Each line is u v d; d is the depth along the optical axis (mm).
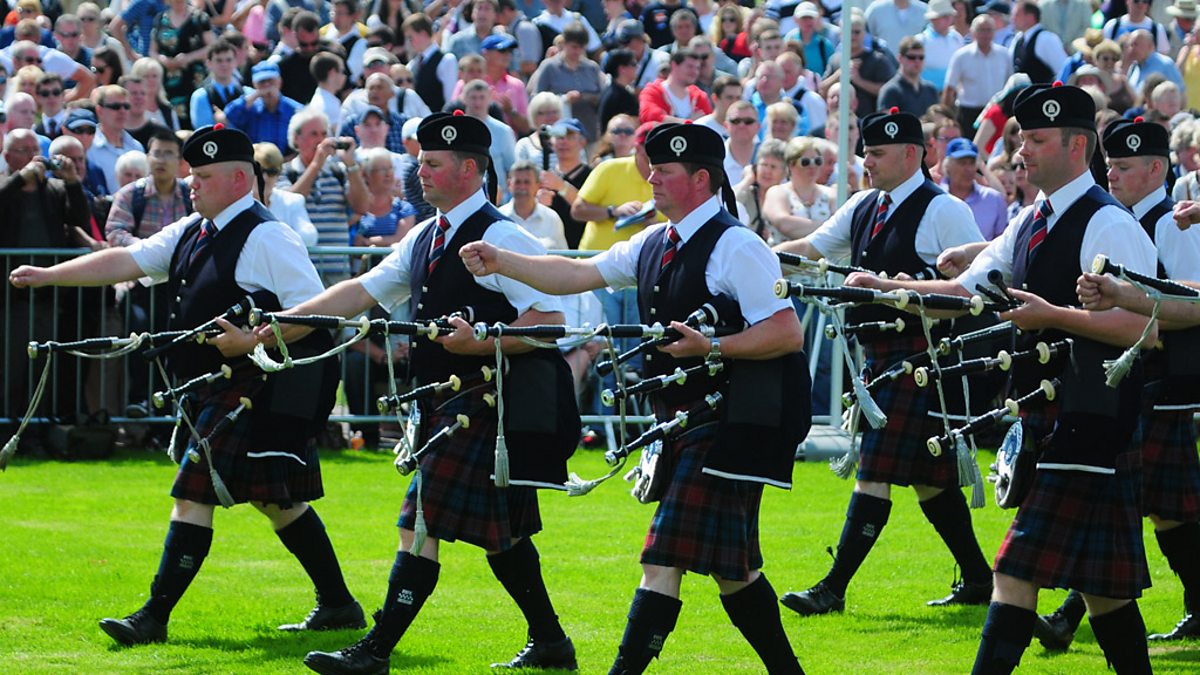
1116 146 20391
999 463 17562
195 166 19891
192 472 19781
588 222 35156
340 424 35219
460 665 19125
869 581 24156
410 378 19375
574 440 18562
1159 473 20375
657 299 17500
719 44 48812
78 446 32531
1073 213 17141
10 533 25969
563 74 42875
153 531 26438
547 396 18219
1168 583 24234
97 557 24453
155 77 39469
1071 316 16078
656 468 17172
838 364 35156
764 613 17094
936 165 37531
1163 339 20094
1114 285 15586
